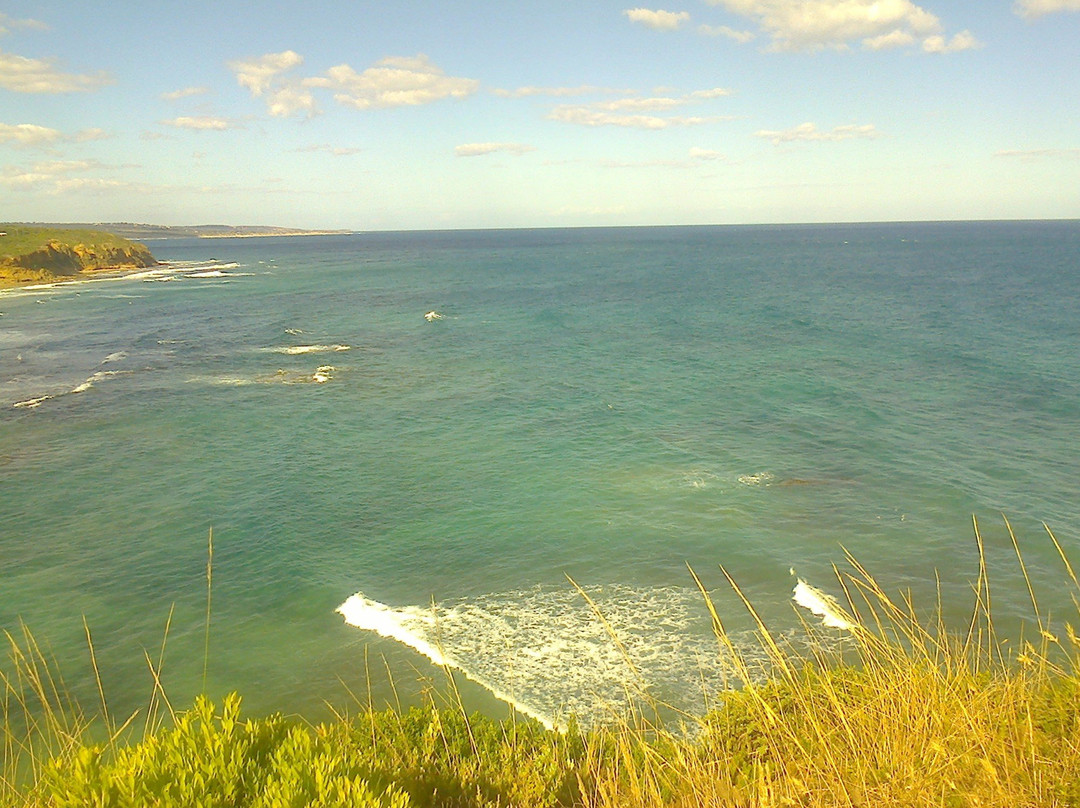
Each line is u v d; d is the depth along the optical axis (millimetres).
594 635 16938
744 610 17797
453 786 5246
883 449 29609
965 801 3688
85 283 109750
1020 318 62219
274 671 16094
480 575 20094
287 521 23703
